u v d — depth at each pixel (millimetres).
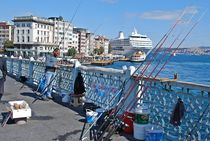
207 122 4172
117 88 6297
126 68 5945
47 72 9016
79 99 7555
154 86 5191
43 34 102438
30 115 5934
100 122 5238
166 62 4910
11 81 13375
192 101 4375
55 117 6367
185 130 4516
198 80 24156
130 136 5109
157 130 4676
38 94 9047
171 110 4805
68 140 4832
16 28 111312
